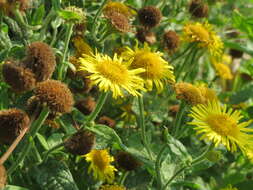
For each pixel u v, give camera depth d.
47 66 0.31
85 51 0.36
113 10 0.38
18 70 0.31
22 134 0.30
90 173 0.37
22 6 0.34
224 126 0.34
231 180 0.44
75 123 0.35
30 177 0.35
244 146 0.34
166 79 0.36
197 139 0.42
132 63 0.36
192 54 0.43
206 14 0.45
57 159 0.34
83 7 0.39
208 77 0.51
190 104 0.36
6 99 0.34
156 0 0.44
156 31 0.44
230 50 0.55
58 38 0.37
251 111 0.44
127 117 0.41
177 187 0.38
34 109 0.31
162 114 0.41
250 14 0.57
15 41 0.36
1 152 0.34
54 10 0.34
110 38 0.40
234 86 0.54
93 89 0.39
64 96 0.31
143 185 0.38
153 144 0.38
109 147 0.38
